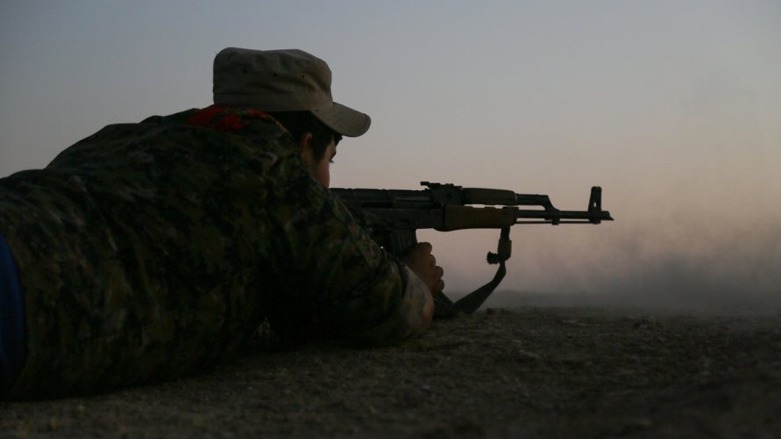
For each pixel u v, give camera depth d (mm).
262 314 3418
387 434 2293
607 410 2355
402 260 4414
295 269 3256
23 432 2445
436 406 2656
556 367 3238
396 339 3633
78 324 2812
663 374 2990
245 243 3123
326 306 3402
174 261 3025
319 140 3617
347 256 3291
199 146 3156
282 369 3381
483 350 3602
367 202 4441
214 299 3092
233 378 3246
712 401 2129
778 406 1990
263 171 3146
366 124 3777
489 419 2398
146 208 3008
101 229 2930
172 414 2666
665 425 1983
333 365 3400
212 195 3082
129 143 3191
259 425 2498
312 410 2674
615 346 3602
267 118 3348
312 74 3590
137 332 2939
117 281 2908
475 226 4777
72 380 2869
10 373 2736
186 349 3102
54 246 2805
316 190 3273
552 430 2166
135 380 3055
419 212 4551
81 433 2439
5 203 2836
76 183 2986
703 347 3457
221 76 3586
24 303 2709
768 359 2869
